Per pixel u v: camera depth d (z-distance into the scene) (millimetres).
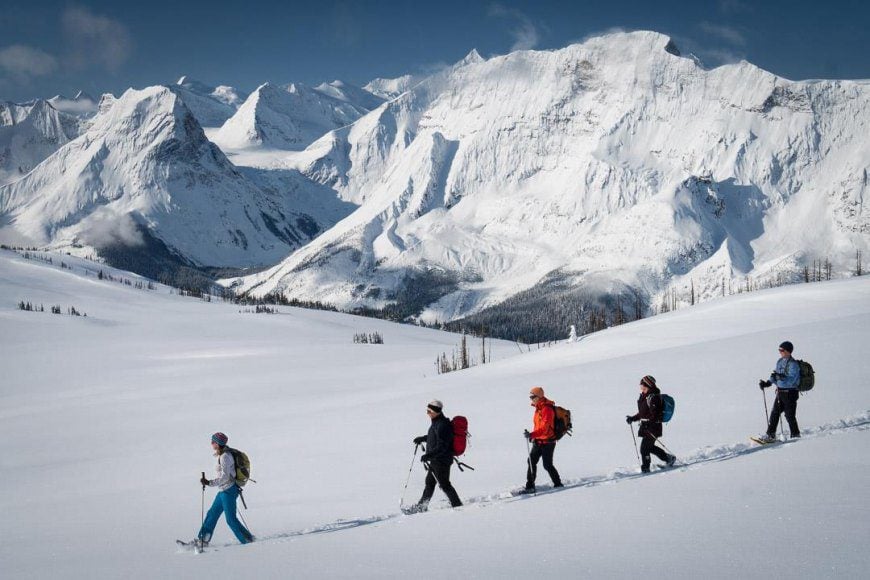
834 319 47156
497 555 10812
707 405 26859
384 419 38719
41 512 25078
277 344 175625
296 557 12344
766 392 28188
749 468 15031
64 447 51281
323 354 142125
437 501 17328
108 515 22453
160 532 18297
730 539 10141
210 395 79625
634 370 40000
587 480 17000
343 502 19359
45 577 12953
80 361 146500
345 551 12367
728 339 47344
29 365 141500
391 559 11312
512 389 42062
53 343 182000
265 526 17375
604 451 21562
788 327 47250
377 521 15695
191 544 15102
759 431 21078
